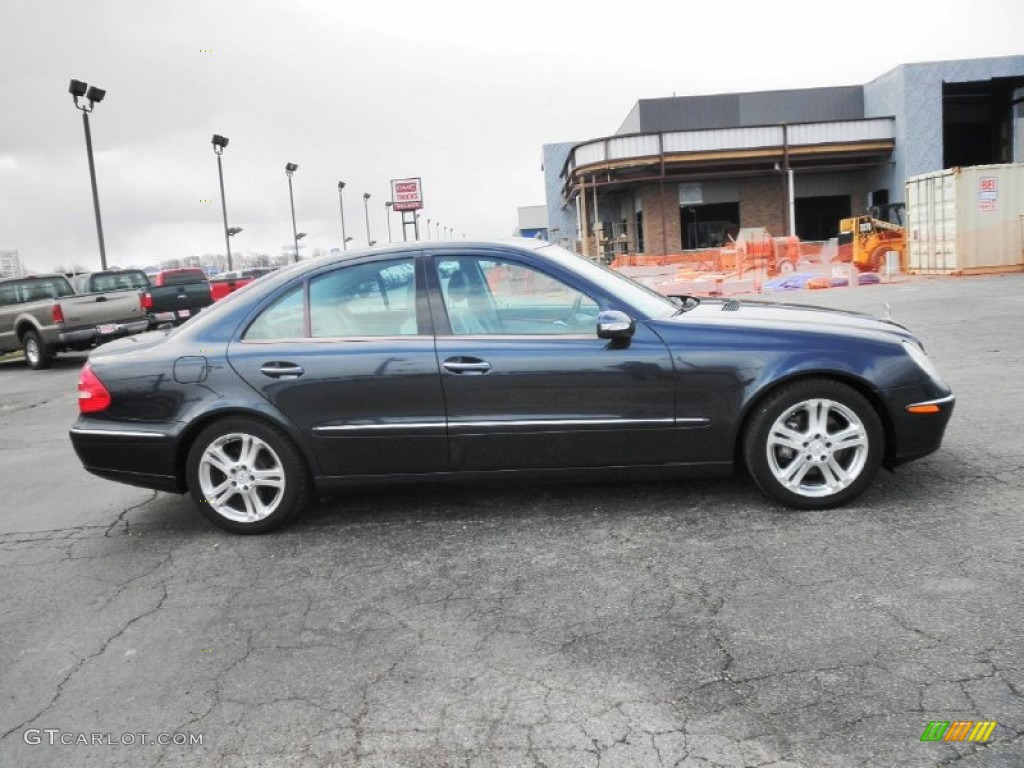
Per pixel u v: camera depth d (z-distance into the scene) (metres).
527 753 2.43
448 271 4.43
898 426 4.16
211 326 4.55
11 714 2.87
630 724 2.53
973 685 2.60
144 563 4.27
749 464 4.26
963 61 34.22
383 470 4.40
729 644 2.97
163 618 3.56
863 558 3.61
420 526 4.46
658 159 33.00
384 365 4.30
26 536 4.91
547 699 2.71
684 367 4.17
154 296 17.17
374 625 3.34
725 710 2.57
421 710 2.70
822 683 2.67
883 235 22.00
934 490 4.41
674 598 3.37
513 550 4.03
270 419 4.38
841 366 4.10
